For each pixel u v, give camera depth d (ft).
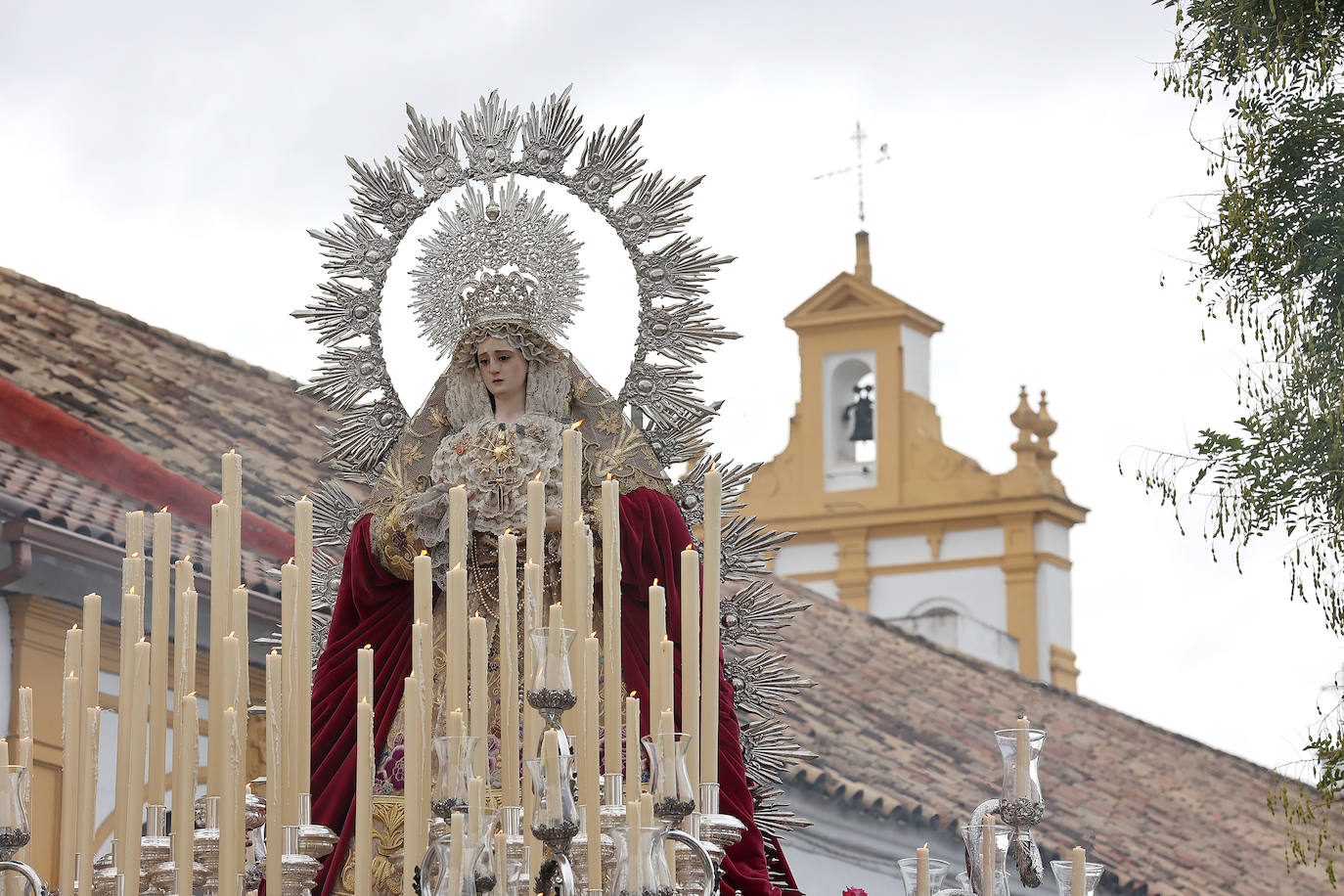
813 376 222.48
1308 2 74.33
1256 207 73.97
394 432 51.62
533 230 51.01
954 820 119.55
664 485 47.60
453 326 50.88
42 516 78.23
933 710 142.31
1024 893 126.21
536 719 28.86
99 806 74.95
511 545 30.27
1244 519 75.36
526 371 48.24
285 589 32.09
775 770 52.54
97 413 91.30
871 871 115.03
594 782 28.45
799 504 218.59
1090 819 135.13
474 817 25.86
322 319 51.96
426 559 31.17
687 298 51.52
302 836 31.12
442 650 45.80
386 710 45.68
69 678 32.68
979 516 211.61
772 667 53.06
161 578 31.45
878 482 216.74
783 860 49.01
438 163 52.08
